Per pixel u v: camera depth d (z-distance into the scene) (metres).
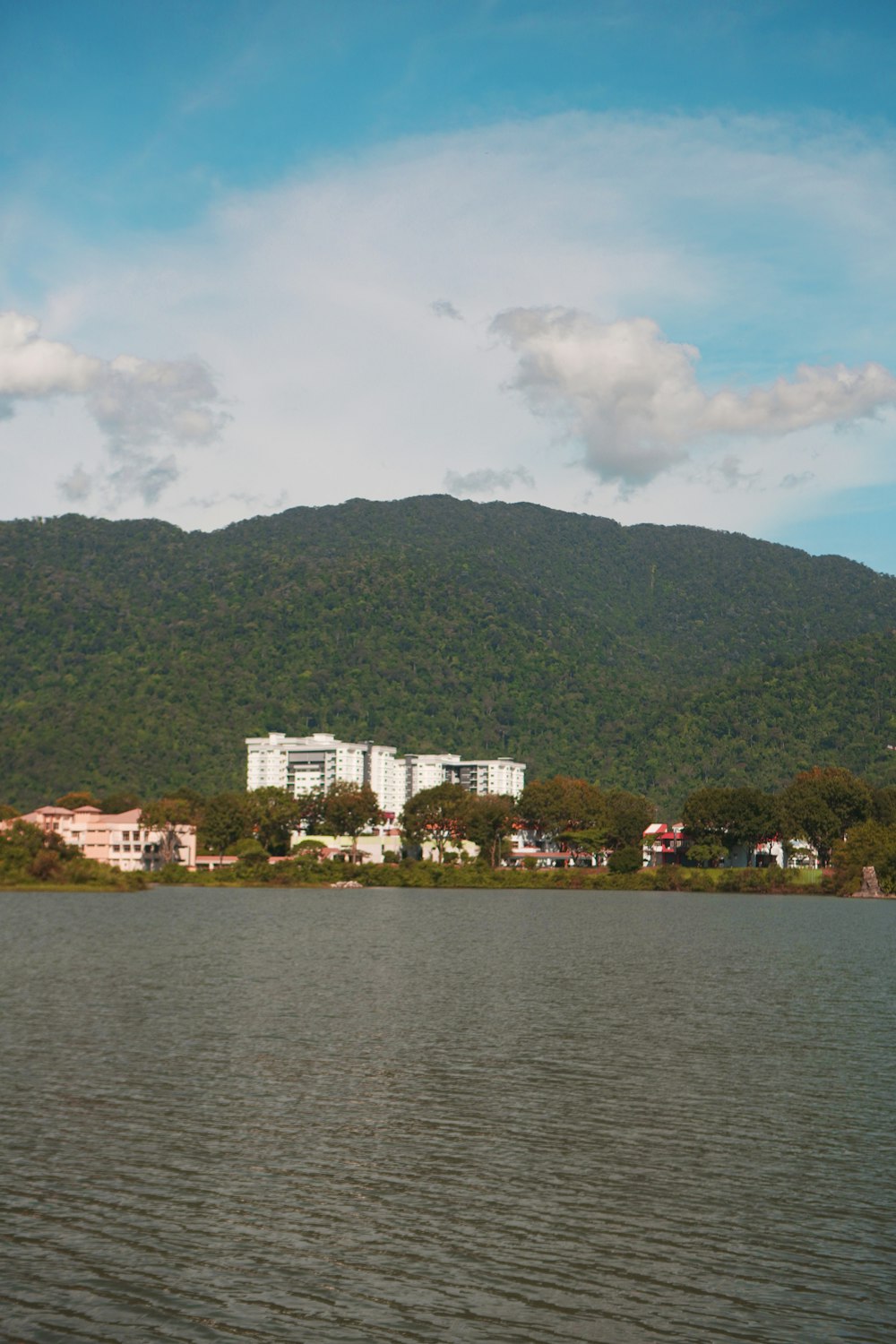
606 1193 39.81
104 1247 35.03
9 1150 43.75
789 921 161.12
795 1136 46.09
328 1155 43.56
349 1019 71.81
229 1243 35.47
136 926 143.75
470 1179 41.09
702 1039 65.50
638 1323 30.88
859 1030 68.56
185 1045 62.84
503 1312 31.41
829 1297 32.31
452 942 125.81
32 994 81.81
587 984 89.38
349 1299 32.00
